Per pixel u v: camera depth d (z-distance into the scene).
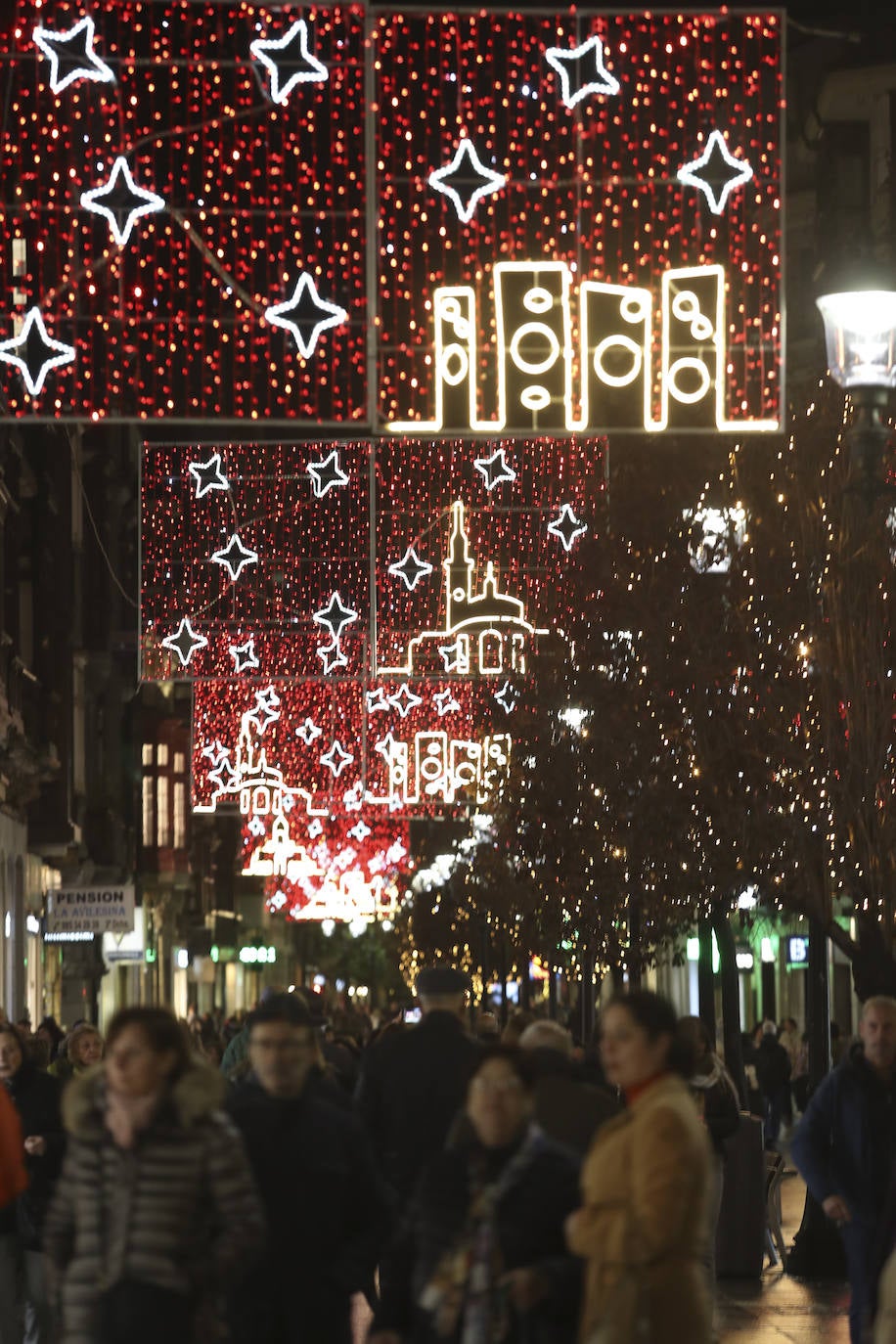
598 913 41.34
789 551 30.16
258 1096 12.01
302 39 21.20
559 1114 13.87
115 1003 86.94
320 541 56.62
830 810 29.05
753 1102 53.41
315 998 30.70
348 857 78.25
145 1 21.55
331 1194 11.73
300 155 22.17
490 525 47.81
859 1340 15.14
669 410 21.50
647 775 32.84
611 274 21.73
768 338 21.39
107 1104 10.57
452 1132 10.70
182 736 93.00
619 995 10.44
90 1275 10.36
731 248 21.53
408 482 48.78
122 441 85.12
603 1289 9.78
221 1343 11.37
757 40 21.14
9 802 59.81
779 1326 22.17
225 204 22.19
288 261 22.05
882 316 17.67
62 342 21.64
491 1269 10.07
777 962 74.75
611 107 21.53
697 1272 9.98
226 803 63.16
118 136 22.23
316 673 59.75
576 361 21.97
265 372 21.81
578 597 36.59
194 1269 10.34
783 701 29.69
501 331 21.56
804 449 30.58
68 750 66.56
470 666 49.28
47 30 21.47
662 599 32.66
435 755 59.25
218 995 138.62
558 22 21.19
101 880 77.88
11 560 60.16
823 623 29.66
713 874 31.69
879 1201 15.37
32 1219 18.20
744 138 21.41
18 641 60.50
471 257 21.67
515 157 21.70
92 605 78.69
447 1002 15.26
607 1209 9.93
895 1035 15.53
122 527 85.06
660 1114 9.99
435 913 68.50
